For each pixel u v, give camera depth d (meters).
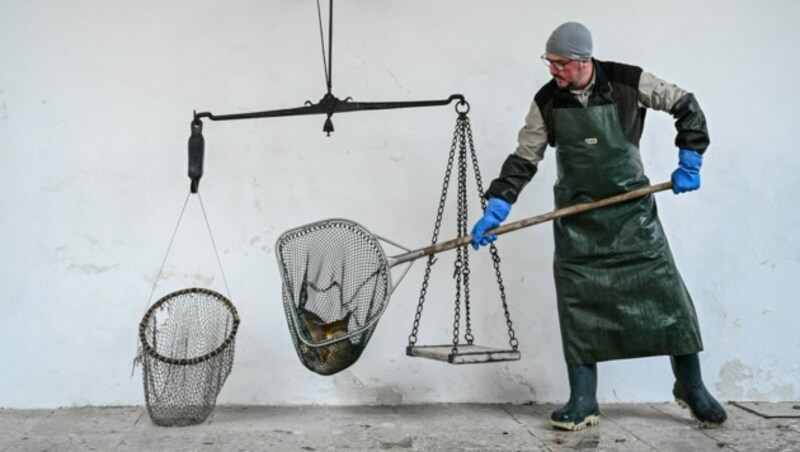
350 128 4.78
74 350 4.64
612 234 4.09
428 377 4.79
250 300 4.71
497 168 4.83
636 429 4.16
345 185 4.77
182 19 4.73
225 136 4.73
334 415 4.48
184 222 4.70
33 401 4.61
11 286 4.61
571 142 4.05
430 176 4.80
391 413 4.53
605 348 4.12
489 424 4.27
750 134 4.90
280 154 4.75
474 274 4.80
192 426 4.20
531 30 4.86
